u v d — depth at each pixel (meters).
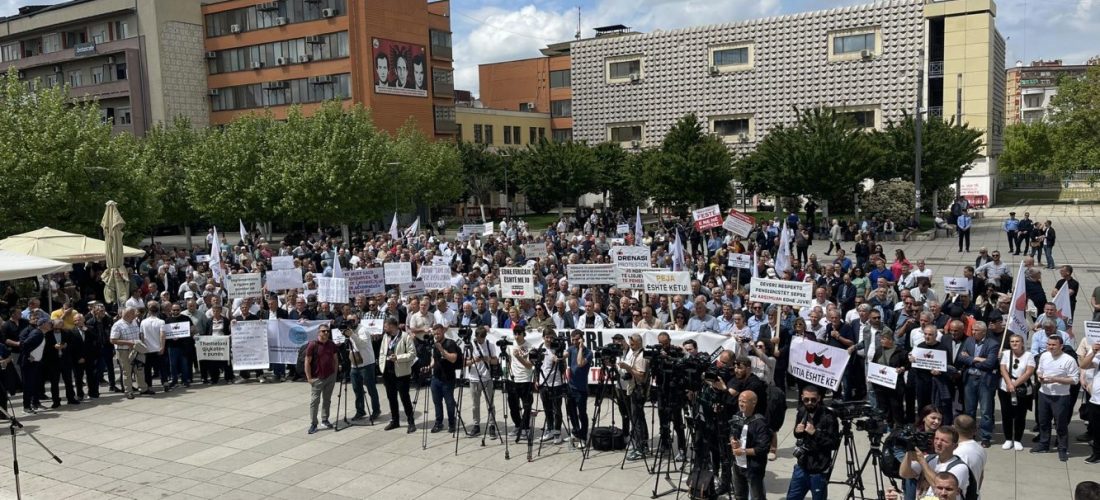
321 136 46.84
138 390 17.12
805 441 8.80
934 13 60.50
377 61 63.16
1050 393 11.43
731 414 10.09
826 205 45.59
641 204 66.88
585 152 64.50
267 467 12.22
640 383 11.95
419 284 20.55
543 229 60.78
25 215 30.73
